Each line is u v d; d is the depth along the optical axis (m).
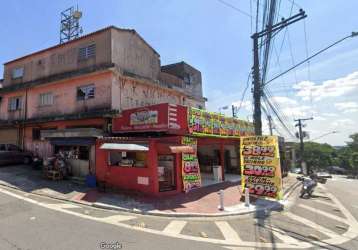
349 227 10.62
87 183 15.07
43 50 21.30
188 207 11.71
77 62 19.36
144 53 21.53
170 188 14.16
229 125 20.81
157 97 21.73
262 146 14.57
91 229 8.12
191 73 28.98
